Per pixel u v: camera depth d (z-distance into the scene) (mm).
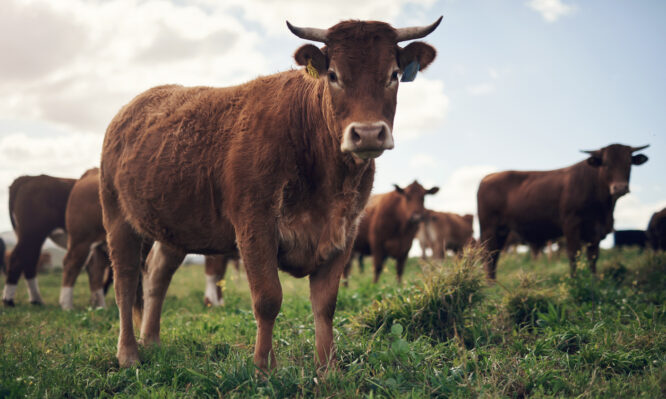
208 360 3598
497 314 4980
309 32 3293
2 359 3697
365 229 11992
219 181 3674
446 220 17750
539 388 3086
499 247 10844
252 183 3432
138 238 4480
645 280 7410
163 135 4102
